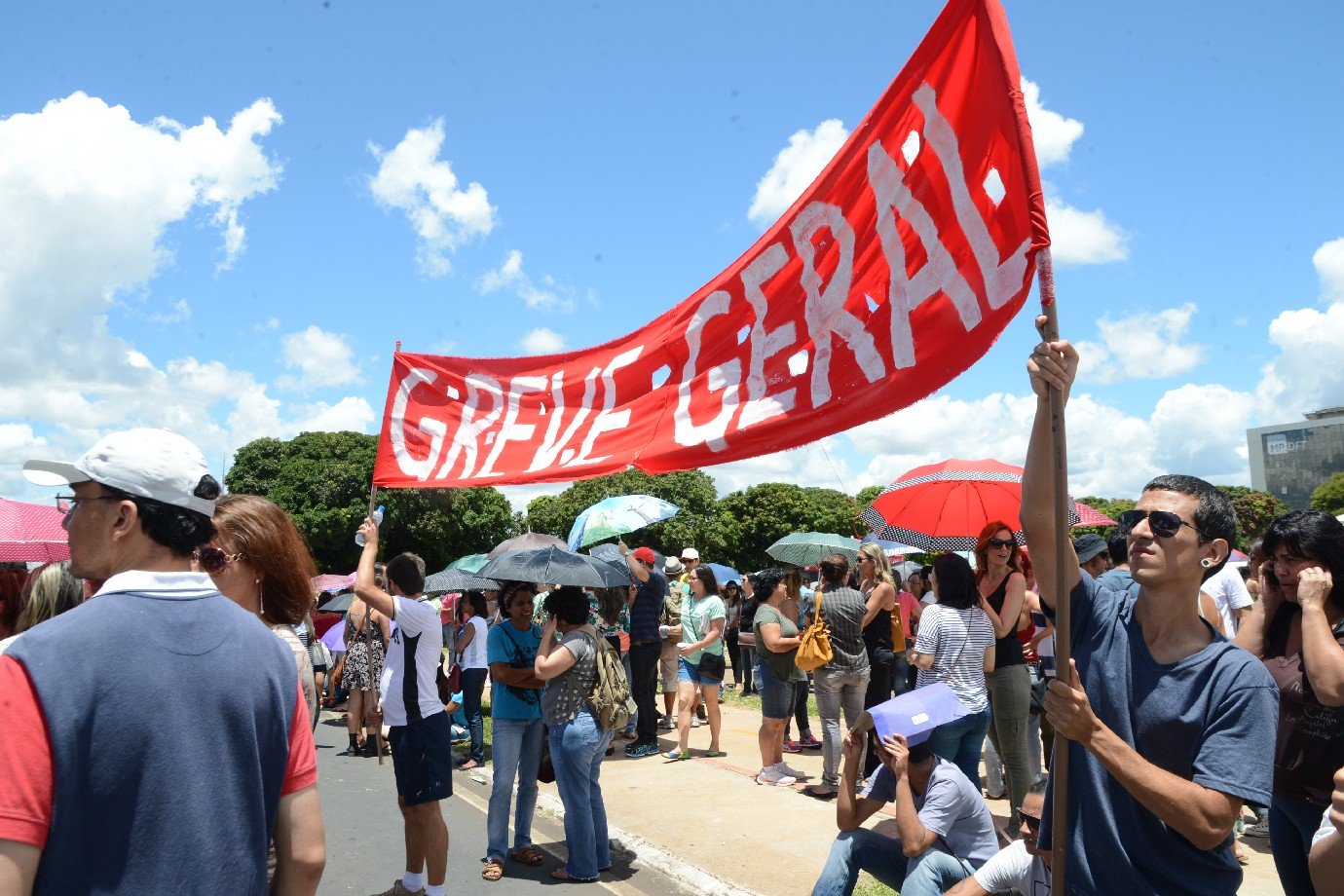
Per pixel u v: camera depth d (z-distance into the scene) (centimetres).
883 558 777
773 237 365
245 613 201
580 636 566
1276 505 5416
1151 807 207
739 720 1152
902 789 389
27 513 802
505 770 589
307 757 206
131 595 183
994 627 575
